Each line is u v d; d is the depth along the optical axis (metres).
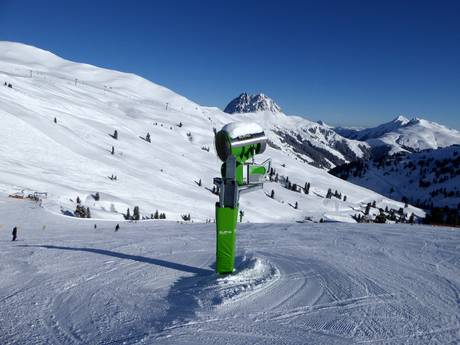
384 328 6.36
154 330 6.16
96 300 7.59
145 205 106.25
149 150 197.38
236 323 6.44
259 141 8.89
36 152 115.94
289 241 16.44
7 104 153.62
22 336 6.03
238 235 19.61
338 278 9.15
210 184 176.75
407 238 16.89
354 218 173.50
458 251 13.23
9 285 8.59
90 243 16.38
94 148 157.25
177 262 10.98
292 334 6.08
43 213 48.06
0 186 71.56
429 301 7.71
